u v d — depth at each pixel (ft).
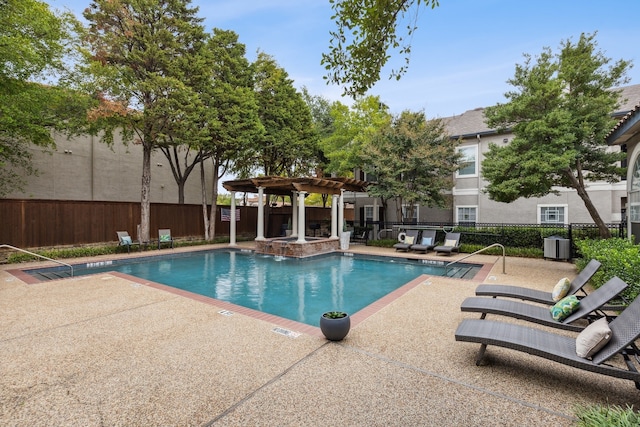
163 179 70.08
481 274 31.53
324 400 10.46
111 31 45.60
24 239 41.24
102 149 60.03
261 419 9.52
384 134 54.08
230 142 55.62
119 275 31.71
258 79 65.46
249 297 26.91
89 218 47.44
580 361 10.48
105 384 11.53
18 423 9.41
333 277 34.73
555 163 31.42
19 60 31.35
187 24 49.21
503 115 36.11
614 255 19.97
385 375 12.07
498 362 13.10
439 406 10.14
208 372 12.34
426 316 19.16
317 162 77.56
